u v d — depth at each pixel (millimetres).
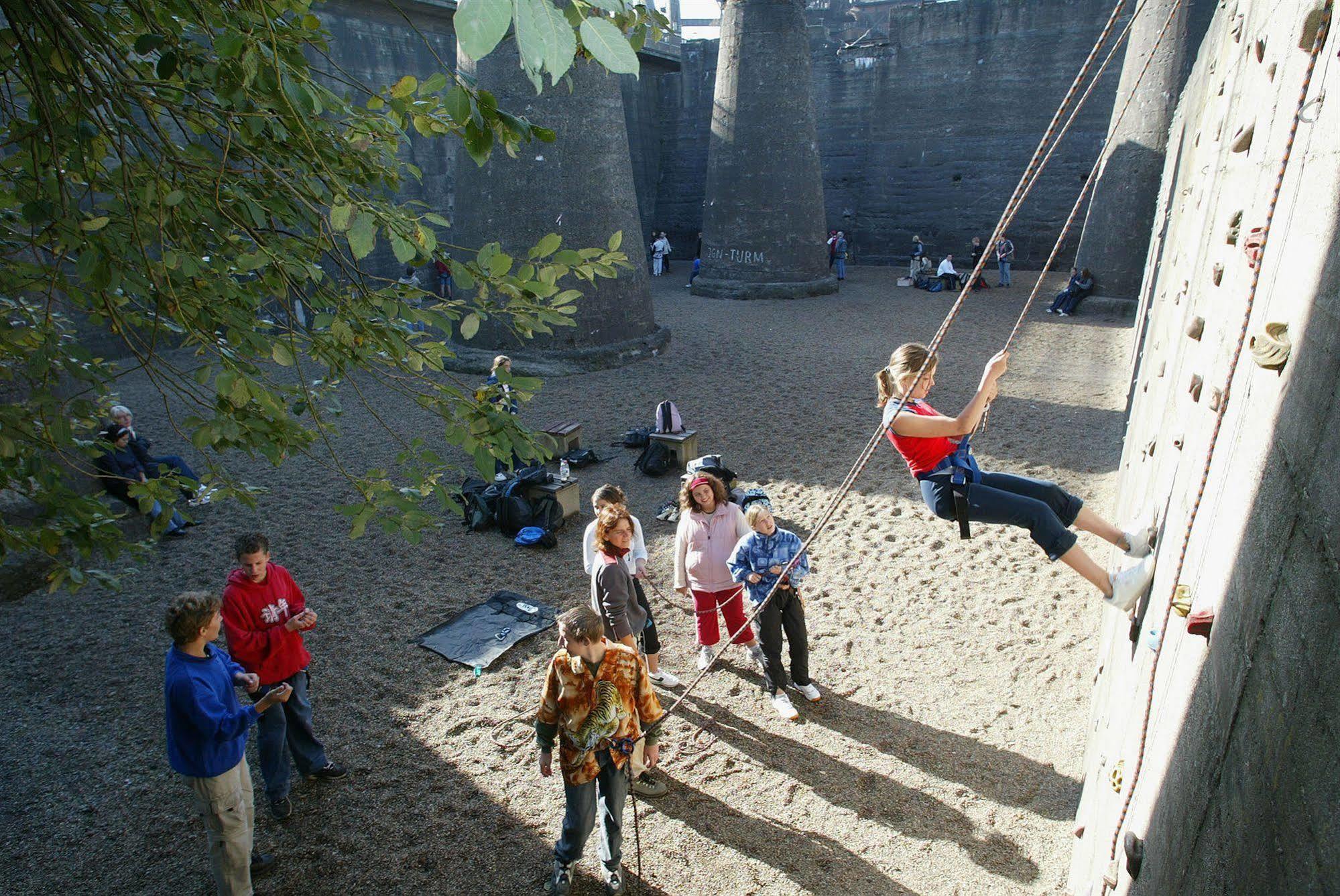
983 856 5016
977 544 8938
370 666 7309
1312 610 1501
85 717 6766
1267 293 2285
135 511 9828
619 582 6047
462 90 2941
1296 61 2430
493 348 17422
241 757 4570
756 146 24312
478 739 6340
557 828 5461
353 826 5520
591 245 17016
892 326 20953
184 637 4305
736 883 4957
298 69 3373
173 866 5277
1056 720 6172
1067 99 3004
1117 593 3590
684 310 23641
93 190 3539
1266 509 1932
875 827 5309
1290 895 1388
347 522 10273
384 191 4047
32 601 8617
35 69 3291
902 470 11156
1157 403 5812
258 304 3785
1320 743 1362
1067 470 10906
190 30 3795
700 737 6250
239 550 5289
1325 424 1597
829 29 37156
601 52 1782
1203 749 2154
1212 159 5531
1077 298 21391
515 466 10258
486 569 9039
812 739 6164
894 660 7062
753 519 6215
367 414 14406
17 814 5715
